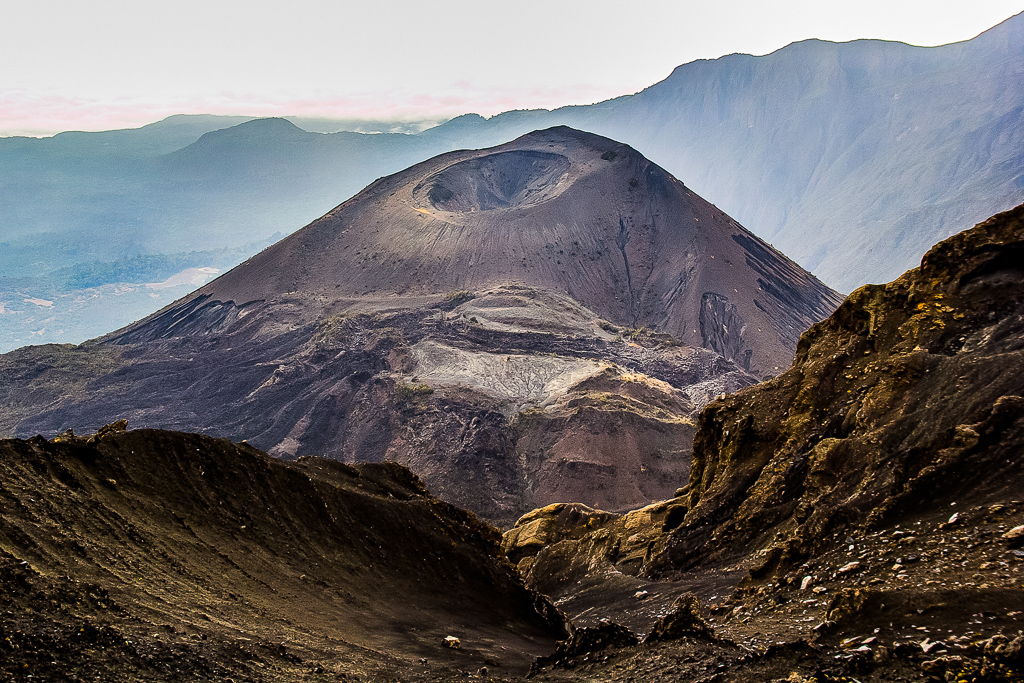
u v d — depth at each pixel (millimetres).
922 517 26891
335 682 18531
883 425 38562
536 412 159750
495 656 26172
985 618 16297
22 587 17812
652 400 164375
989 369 36438
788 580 27578
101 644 16719
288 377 192500
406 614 30859
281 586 27781
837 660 15672
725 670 16250
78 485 25812
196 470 31969
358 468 46312
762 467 46188
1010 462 27312
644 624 35812
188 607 21578
